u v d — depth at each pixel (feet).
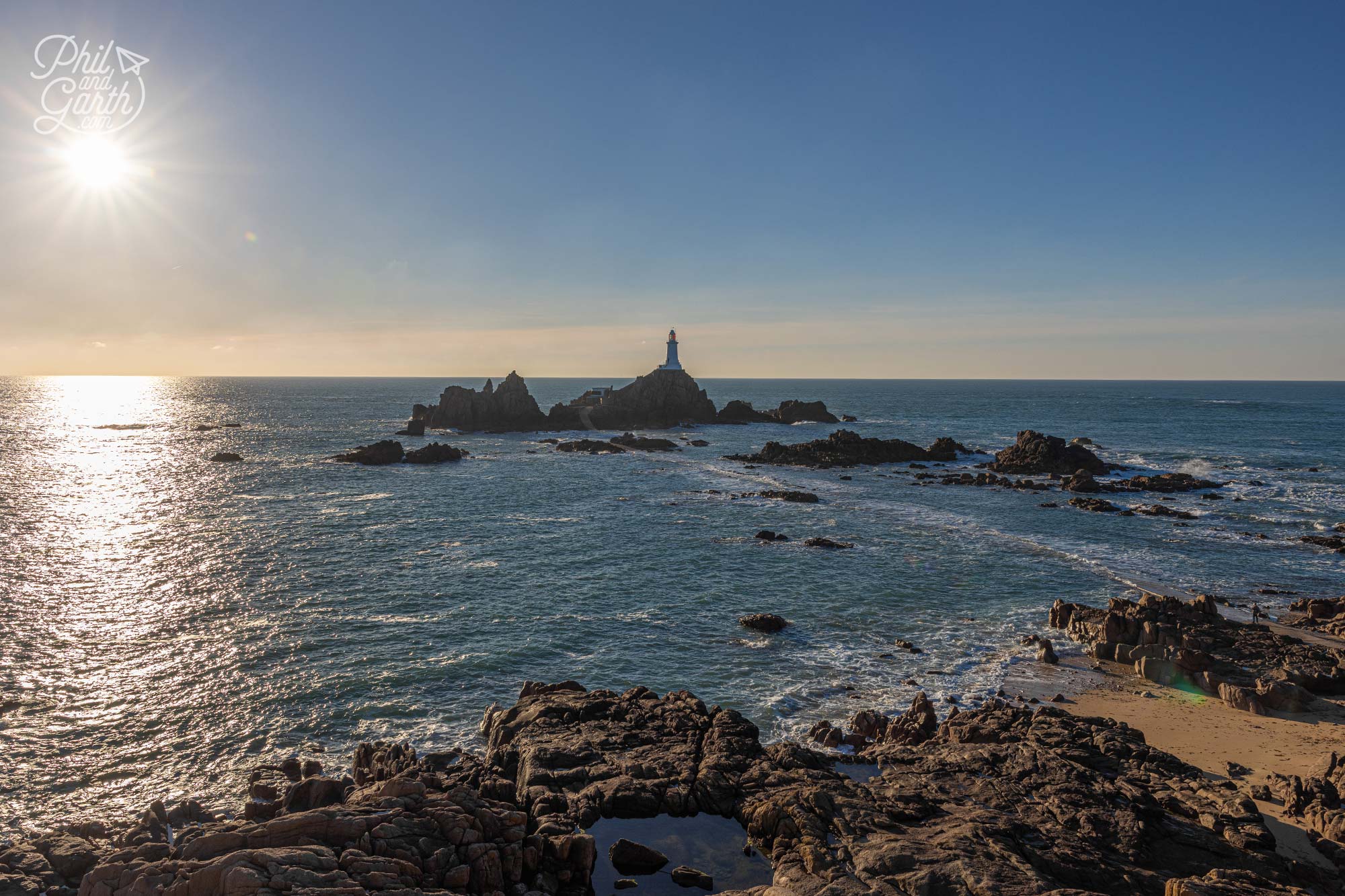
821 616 130.21
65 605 128.36
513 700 96.32
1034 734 79.87
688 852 58.29
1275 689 94.99
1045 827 60.85
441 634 118.11
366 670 104.12
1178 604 122.31
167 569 150.61
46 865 54.34
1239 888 50.37
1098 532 197.26
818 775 67.62
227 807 72.59
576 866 52.60
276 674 102.58
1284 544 183.93
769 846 59.00
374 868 44.91
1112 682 105.09
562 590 141.49
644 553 171.01
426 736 86.43
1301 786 67.77
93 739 85.05
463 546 174.19
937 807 64.08
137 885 42.83
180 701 94.32
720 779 66.44
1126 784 67.51
